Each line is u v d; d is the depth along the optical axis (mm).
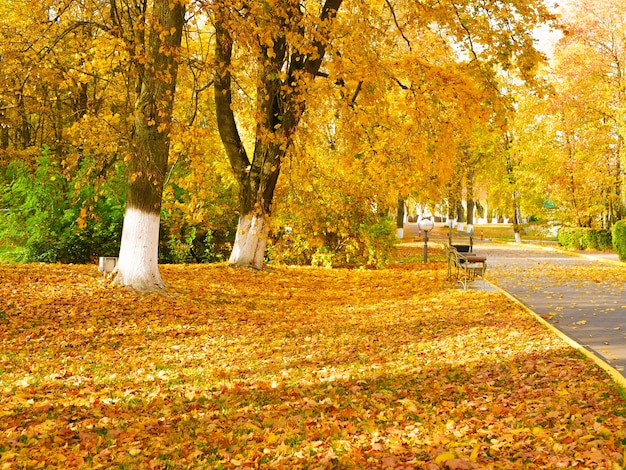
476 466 5000
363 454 5609
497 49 16438
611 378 7664
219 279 18391
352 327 12953
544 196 44469
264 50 17703
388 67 15836
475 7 16844
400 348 10609
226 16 12602
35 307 12633
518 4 16219
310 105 15469
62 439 6230
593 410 6418
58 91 24781
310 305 16156
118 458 5695
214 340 11570
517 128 41625
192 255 26672
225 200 26109
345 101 15258
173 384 8656
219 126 20375
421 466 5184
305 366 9578
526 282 20219
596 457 4945
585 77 37625
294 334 12297
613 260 29359
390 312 14750
